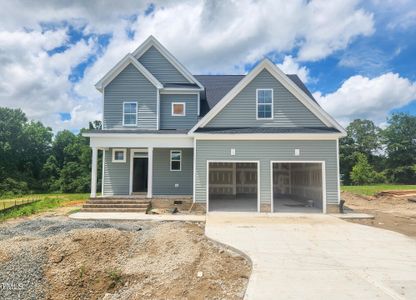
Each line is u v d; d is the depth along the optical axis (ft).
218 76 72.49
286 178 71.82
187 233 31.09
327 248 25.71
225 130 49.34
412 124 190.90
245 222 38.52
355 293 16.33
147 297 19.12
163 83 60.85
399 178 182.09
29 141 166.61
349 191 80.23
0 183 138.00
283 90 51.72
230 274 20.43
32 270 23.50
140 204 48.55
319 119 51.01
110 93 58.65
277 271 19.92
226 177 69.15
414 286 17.31
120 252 27.14
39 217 45.27
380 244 27.17
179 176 58.34
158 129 57.93
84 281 23.17
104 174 58.34
